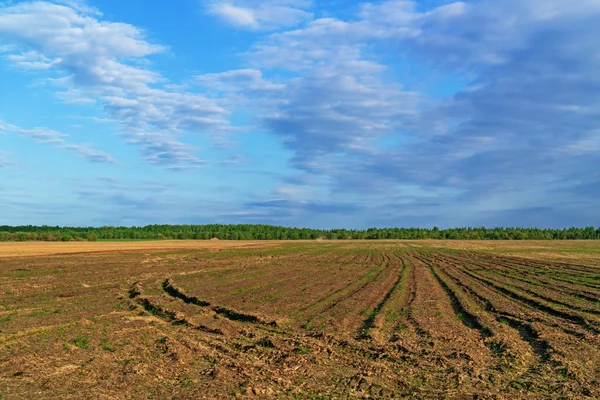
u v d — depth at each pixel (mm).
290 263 57188
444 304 27562
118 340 18266
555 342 18672
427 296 30391
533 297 29547
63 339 18234
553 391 13430
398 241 142375
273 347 18047
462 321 23062
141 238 151875
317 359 16391
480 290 33031
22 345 17375
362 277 41844
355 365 15891
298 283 37156
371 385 13891
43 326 20188
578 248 99812
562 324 21781
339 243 124938
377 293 31875
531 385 13891
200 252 74062
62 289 31891
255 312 24562
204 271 46531
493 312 25031
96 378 14031
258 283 37062
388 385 13930
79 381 13672
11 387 13102
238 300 28609
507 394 13148
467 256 73250
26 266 45406
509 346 17875
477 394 13117
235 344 18375
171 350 16922
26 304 25953
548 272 46812
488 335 20047
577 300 28156
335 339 18984
